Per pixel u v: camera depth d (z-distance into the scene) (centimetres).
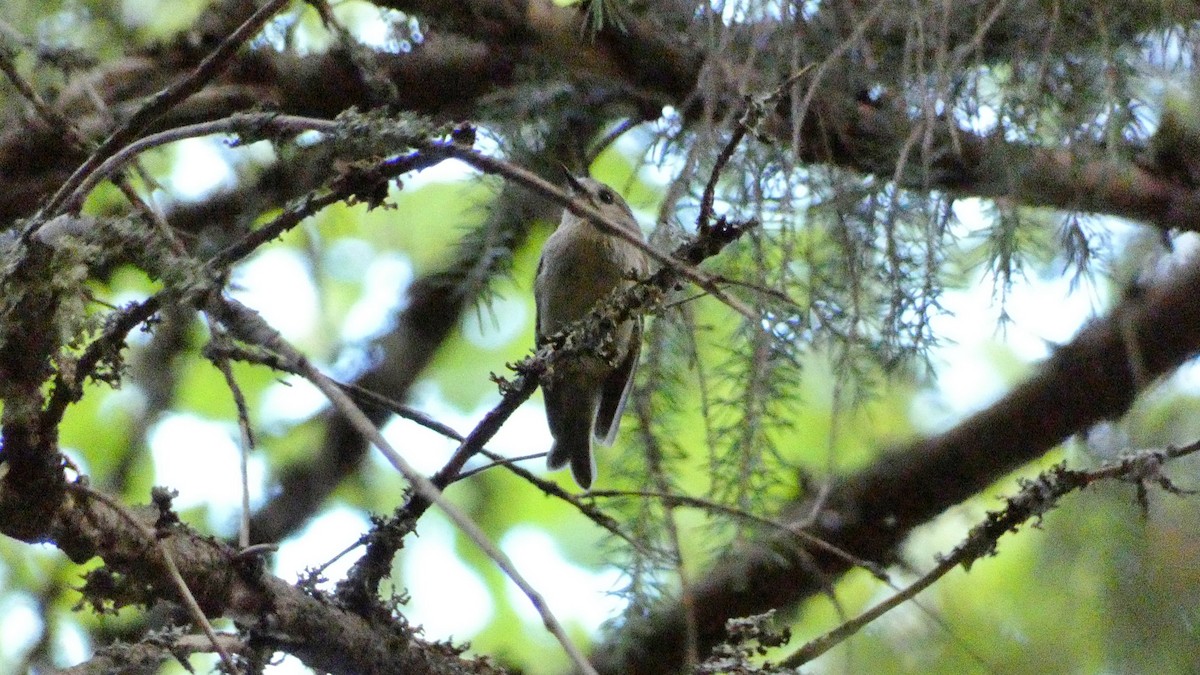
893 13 607
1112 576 882
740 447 640
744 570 780
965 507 993
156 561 470
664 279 531
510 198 775
